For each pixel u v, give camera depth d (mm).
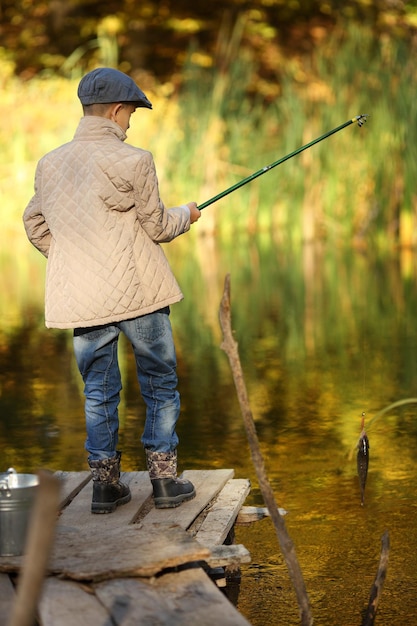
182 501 6496
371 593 5484
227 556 5586
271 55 40594
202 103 29141
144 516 6383
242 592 6004
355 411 10312
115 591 5020
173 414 6496
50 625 4707
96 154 6172
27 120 30797
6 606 4871
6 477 5688
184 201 28422
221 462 8703
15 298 18547
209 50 41062
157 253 6293
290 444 9219
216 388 11477
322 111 26656
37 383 12047
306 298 17500
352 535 6863
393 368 12172
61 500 6621
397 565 6328
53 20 40562
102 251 6152
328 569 6293
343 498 7652
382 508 7406
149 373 6438
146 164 6129
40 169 6371
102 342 6336
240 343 13953
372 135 25703
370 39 27812
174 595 5000
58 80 33219
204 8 41188
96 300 6148
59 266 6238
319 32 41188
